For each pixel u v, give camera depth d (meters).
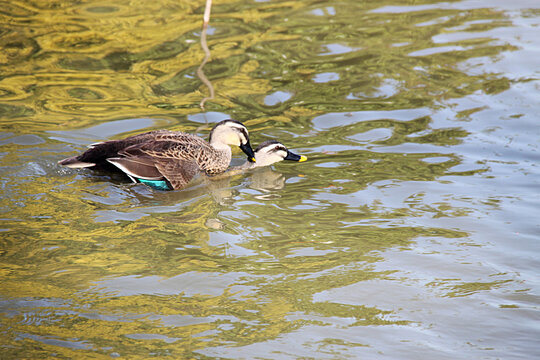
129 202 10.76
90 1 20.67
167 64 16.55
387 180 11.58
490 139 13.12
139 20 19.22
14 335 7.11
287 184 11.66
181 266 8.76
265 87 15.49
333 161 12.39
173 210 10.55
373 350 7.11
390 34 18.56
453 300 8.12
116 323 7.44
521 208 10.52
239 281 8.43
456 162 12.23
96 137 12.93
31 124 13.33
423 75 16.08
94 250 9.09
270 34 18.50
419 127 13.68
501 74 16.05
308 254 9.16
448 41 18.00
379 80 15.85
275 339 7.24
